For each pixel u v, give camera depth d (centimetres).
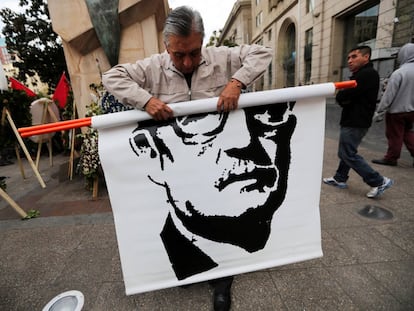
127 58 378
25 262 203
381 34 995
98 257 202
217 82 137
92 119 121
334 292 155
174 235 139
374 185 260
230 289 161
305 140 140
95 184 318
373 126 615
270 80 2544
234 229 143
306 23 1608
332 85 132
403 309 141
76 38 353
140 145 128
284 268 176
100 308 155
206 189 136
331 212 244
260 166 138
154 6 364
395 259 178
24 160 613
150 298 160
